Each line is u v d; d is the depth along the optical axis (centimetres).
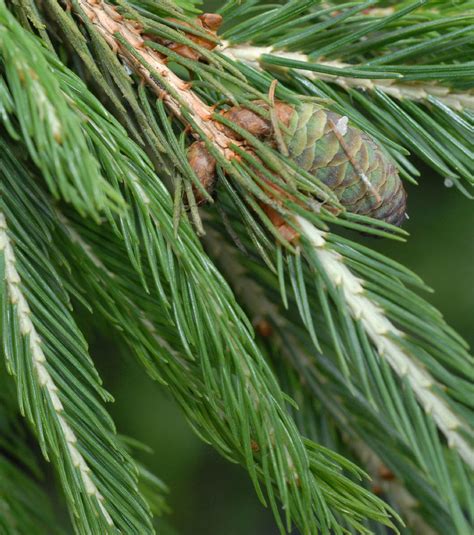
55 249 55
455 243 112
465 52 56
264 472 53
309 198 53
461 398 53
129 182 52
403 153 56
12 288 53
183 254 52
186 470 114
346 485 53
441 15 57
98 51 54
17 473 63
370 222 53
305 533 53
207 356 53
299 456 53
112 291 56
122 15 54
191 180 53
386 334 53
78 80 52
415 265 112
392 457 61
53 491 91
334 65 56
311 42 56
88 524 53
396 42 57
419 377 53
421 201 114
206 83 54
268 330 61
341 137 53
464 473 53
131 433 110
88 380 53
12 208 54
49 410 53
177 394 55
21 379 53
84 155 49
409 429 53
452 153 56
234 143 53
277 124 53
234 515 122
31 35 52
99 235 57
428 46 55
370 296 53
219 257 61
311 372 61
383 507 53
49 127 49
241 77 53
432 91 56
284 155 53
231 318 53
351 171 53
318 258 53
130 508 53
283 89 54
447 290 111
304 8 55
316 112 53
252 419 53
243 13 56
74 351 54
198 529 121
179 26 55
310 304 59
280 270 53
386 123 56
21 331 53
